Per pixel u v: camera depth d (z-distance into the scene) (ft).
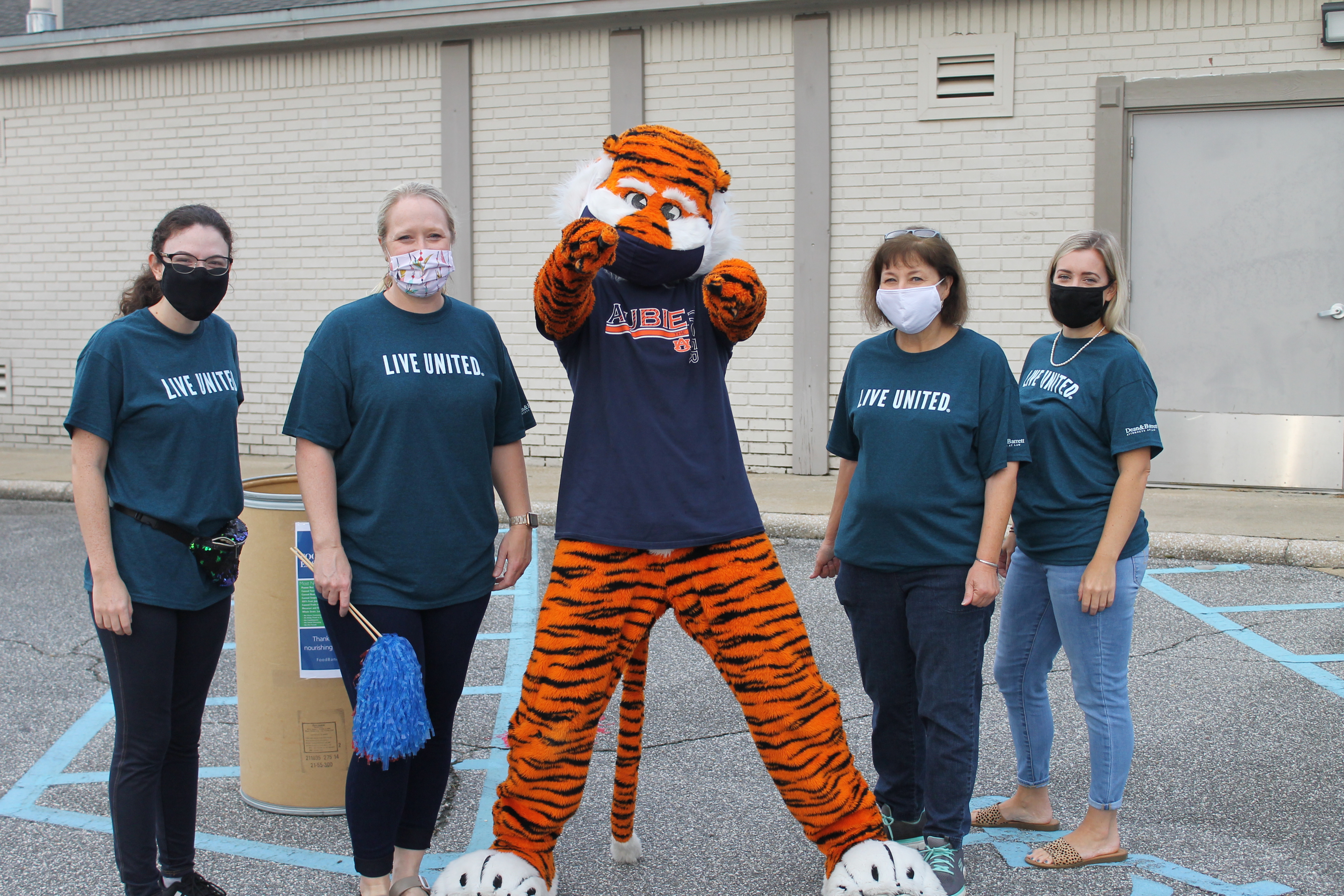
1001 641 10.85
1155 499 25.86
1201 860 10.32
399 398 8.89
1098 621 9.96
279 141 32.63
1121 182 26.63
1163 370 26.96
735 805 11.70
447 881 8.68
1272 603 18.80
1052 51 26.86
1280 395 26.27
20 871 10.34
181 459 8.89
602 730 13.88
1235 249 26.25
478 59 30.81
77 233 34.91
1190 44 26.03
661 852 10.69
